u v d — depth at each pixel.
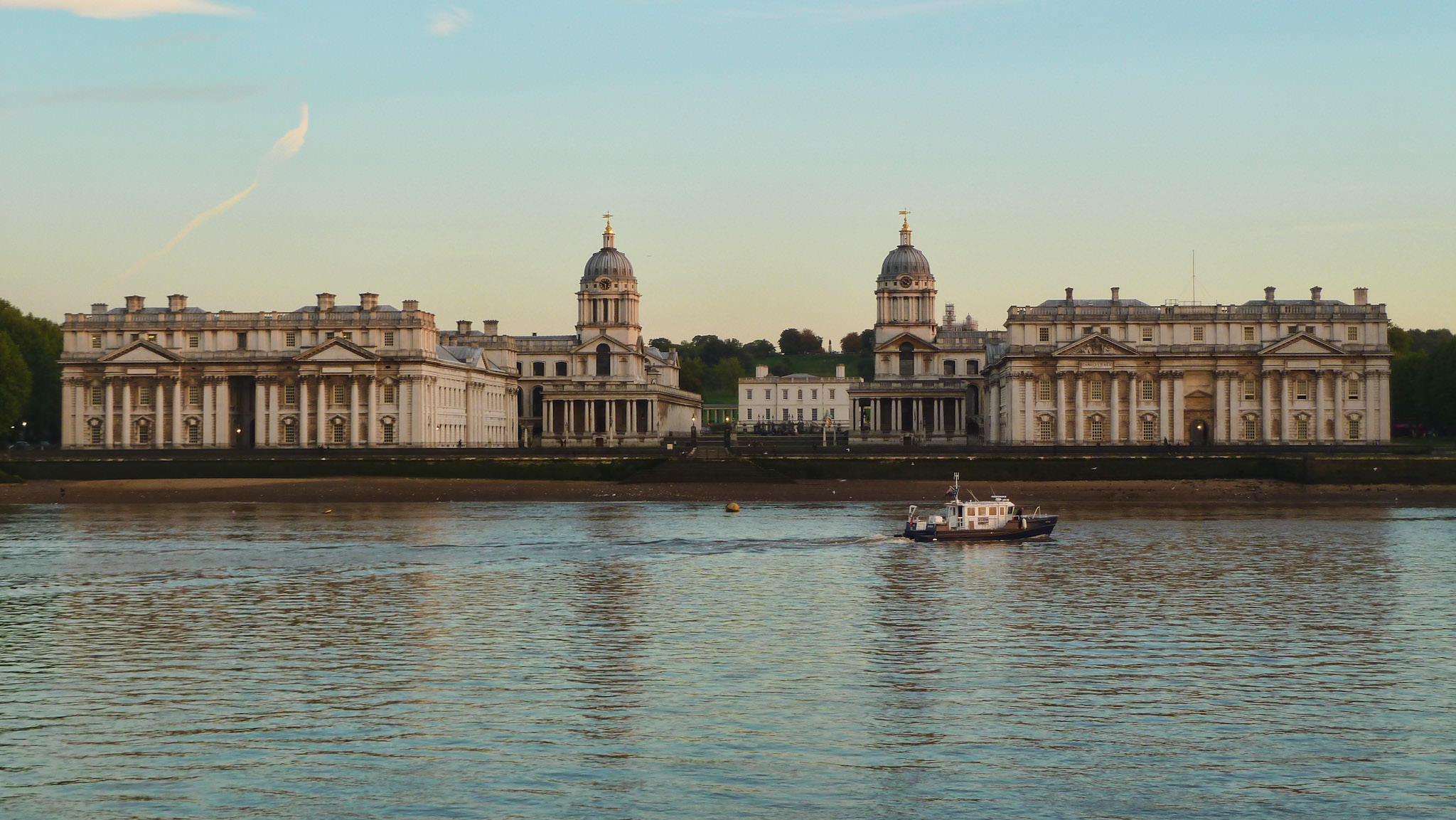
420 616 75.19
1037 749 49.41
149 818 42.66
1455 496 152.62
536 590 84.25
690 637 69.19
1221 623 72.81
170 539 111.31
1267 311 196.25
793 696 56.75
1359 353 193.62
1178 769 47.25
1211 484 162.38
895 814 43.00
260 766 47.44
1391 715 53.72
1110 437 198.50
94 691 57.69
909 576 90.44
